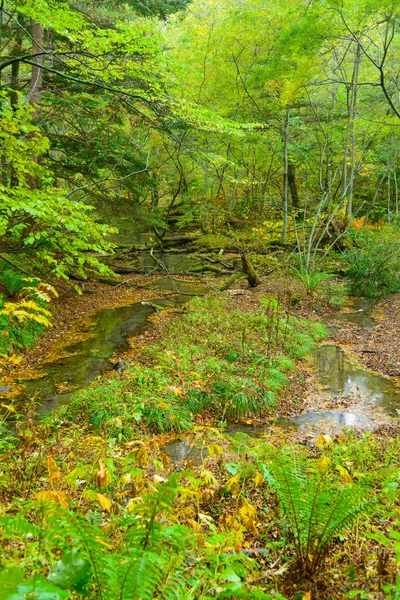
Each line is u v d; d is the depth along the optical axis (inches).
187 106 306.7
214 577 84.4
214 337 374.6
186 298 569.6
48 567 89.7
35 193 225.0
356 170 711.7
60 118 478.9
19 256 412.8
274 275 642.8
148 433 240.8
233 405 269.4
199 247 849.5
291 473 117.8
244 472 135.4
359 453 186.2
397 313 482.0
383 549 115.7
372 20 439.2
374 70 685.9
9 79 563.5
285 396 297.4
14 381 312.0
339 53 641.0
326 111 673.0
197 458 209.2
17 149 230.2
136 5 520.7
